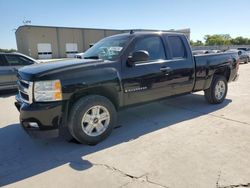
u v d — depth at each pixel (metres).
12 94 8.44
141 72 4.20
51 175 2.92
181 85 5.00
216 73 5.97
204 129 4.29
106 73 3.74
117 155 3.38
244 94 7.36
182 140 3.82
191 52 5.18
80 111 3.54
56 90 3.31
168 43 4.77
